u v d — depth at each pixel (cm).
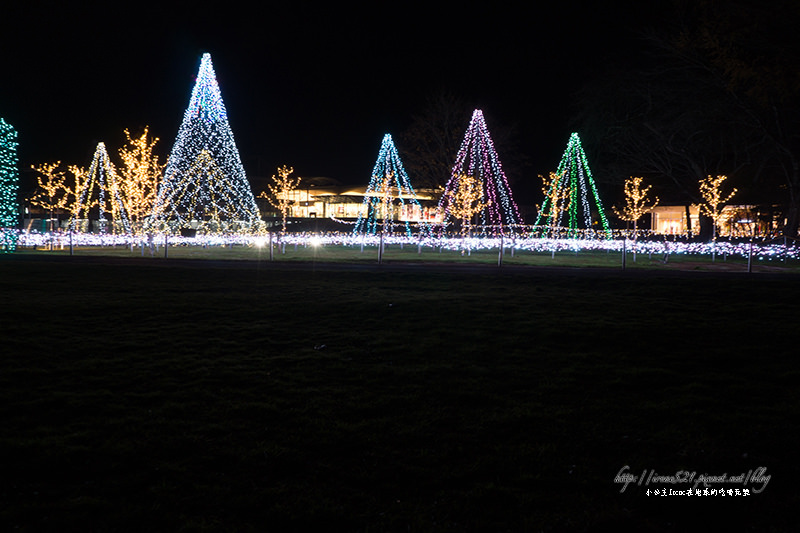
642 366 786
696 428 581
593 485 477
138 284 1499
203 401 647
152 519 421
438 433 569
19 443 527
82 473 483
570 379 727
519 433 570
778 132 3656
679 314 1148
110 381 707
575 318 1088
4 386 679
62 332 927
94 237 2858
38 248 2959
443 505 446
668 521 434
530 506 446
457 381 719
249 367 770
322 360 808
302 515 428
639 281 1616
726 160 4228
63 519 417
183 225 3306
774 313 1171
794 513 442
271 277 1666
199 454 520
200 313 1109
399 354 841
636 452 535
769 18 1900
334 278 1656
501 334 961
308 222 5262
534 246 2795
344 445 541
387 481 480
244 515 429
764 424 592
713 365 798
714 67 3588
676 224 5775
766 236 3791
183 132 2869
